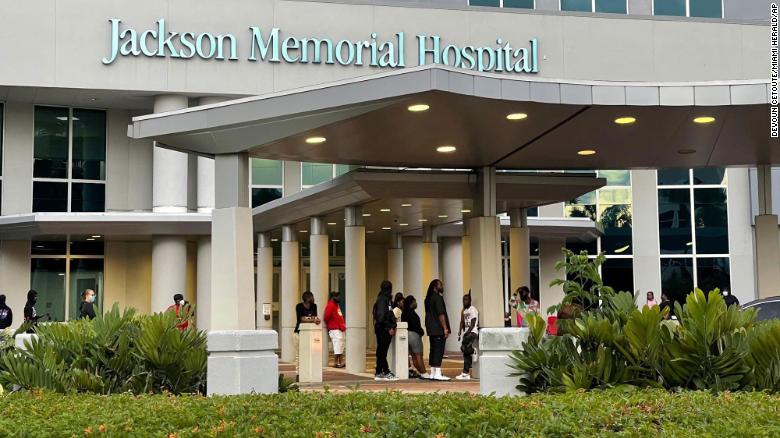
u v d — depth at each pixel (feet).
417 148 54.54
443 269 105.91
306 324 60.03
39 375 37.19
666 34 115.75
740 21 117.29
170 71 104.27
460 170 62.85
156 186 107.65
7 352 39.75
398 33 109.70
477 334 59.98
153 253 103.45
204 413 25.34
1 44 100.63
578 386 31.22
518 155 57.98
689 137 53.98
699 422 21.44
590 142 54.49
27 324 48.75
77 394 35.27
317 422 23.13
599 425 21.70
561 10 117.70
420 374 61.67
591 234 105.40
